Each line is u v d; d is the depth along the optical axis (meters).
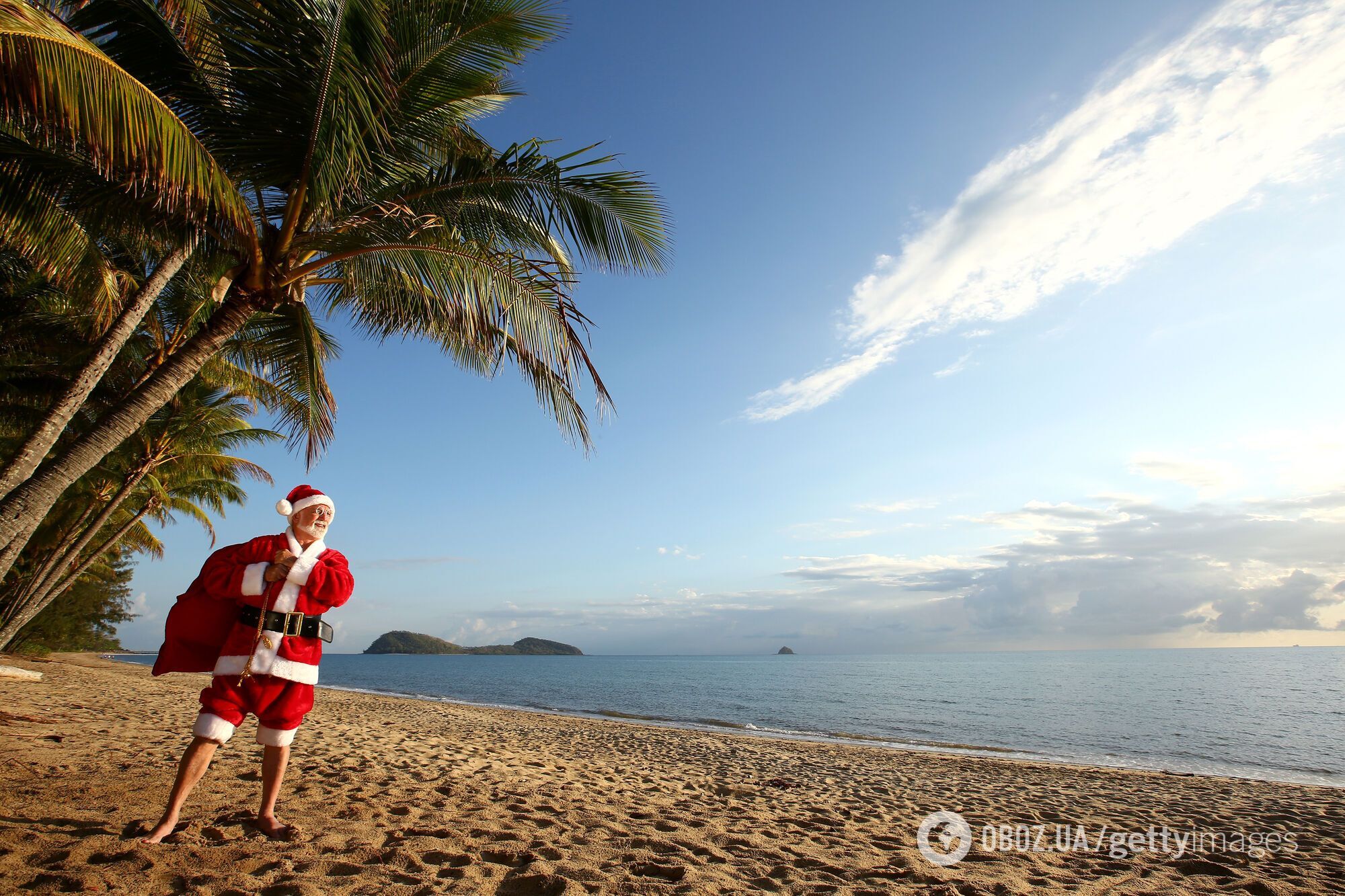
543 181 5.96
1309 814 6.50
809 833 4.52
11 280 9.81
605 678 62.12
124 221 5.45
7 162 5.25
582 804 5.05
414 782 5.38
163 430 14.58
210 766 5.25
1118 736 18.55
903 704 30.94
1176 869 4.05
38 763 4.68
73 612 26.33
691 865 3.29
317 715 13.02
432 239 5.52
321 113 4.98
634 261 6.41
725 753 11.61
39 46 3.47
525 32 5.78
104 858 2.49
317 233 5.22
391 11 5.42
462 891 2.58
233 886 2.37
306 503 2.98
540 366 6.55
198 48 5.25
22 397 11.90
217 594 2.88
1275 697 33.66
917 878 3.38
